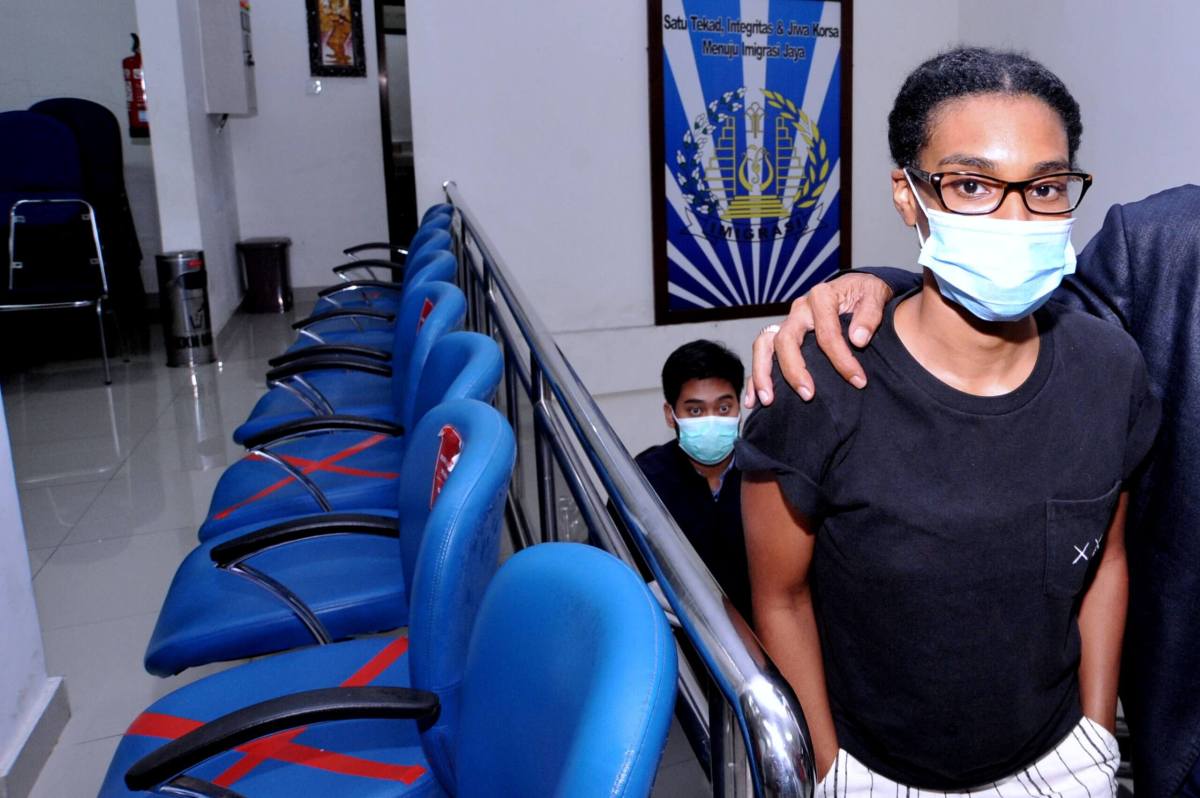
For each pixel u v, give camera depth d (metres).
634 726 0.63
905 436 0.90
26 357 5.52
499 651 0.90
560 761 0.74
